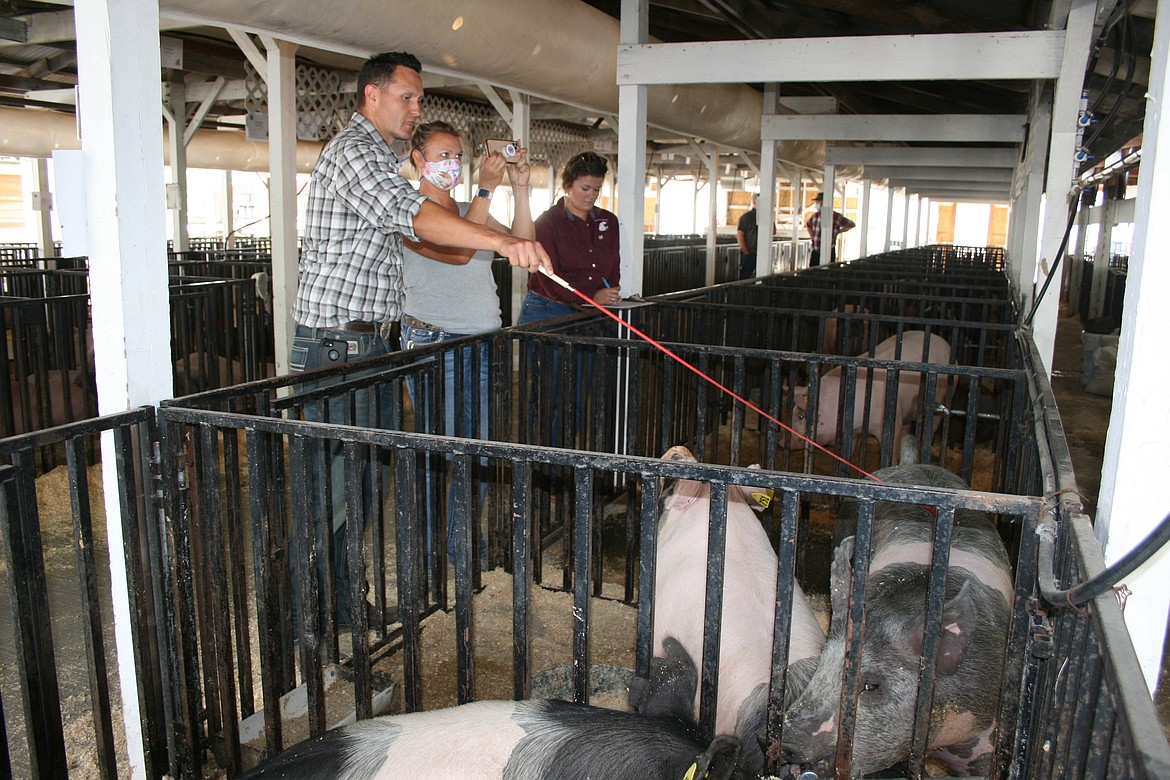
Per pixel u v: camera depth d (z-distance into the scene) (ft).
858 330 22.94
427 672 9.86
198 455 7.47
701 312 16.40
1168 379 4.91
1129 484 5.10
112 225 6.98
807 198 106.63
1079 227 53.16
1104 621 3.75
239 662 8.05
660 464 5.98
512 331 11.87
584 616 6.49
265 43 17.98
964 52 15.01
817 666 7.33
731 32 28.12
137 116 6.98
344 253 9.52
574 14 17.54
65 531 13.88
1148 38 16.84
